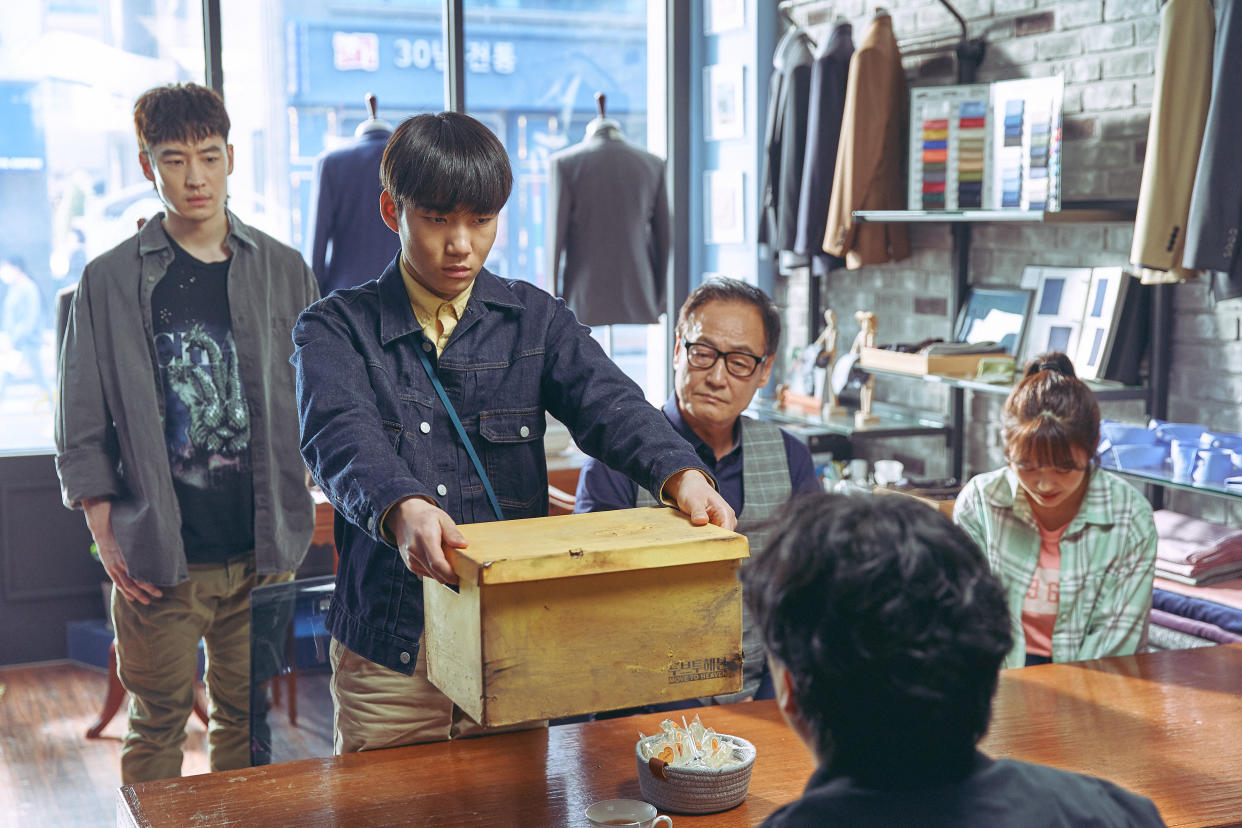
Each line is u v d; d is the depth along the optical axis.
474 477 1.56
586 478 2.15
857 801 0.82
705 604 1.23
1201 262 2.76
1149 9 3.24
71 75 4.72
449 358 1.54
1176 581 2.82
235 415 2.70
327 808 1.41
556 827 1.36
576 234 4.54
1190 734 1.64
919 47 4.11
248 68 5.77
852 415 4.21
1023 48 3.70
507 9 6.30
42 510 4.26
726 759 1.41
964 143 3.62
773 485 2.21
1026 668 1.93
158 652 2.69
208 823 1.37
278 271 2.79
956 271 3.96
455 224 1.42
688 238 5.18
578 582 1.17
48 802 3.12
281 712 1.94
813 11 4.69
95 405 2.64
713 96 5.02
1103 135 3.42
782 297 4.94
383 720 1.60
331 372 1.45
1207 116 2.82
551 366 1.60
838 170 3.96
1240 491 2.64
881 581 0.81
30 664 4.28
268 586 1.95
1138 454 2.97
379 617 1.57
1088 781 0.90
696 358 2.14
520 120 6.42
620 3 6.45
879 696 0.81
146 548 2.59
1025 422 2.14
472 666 1.16
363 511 1.29
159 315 2.66
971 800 0.82
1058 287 3.51
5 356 4.62
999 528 2.32
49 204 4.72
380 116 6.12
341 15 5.95
